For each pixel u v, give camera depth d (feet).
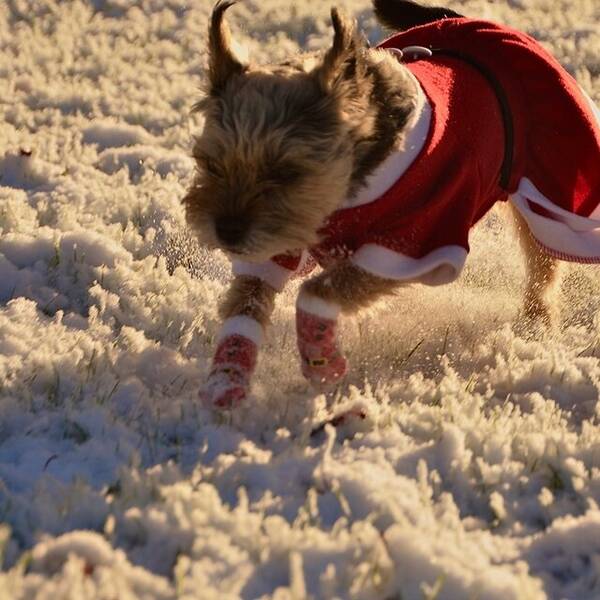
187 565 14.94
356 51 19.72
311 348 21.06
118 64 49.88
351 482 17.49
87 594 13.89
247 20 58.18
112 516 15.90
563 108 23.40
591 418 21.59
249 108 19.29
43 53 50.57
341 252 20.97
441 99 21.57
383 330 25.12
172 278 26.96
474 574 15.24
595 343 25.61
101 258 27.96
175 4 60.18
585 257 24.03
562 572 16.25
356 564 15.34
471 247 31.12
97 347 22.80
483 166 21.71
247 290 21.48
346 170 19.77
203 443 19.22
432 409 20.97
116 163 37.37
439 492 18.28
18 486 17.38
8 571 14.69
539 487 18.76
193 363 22.77
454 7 58.54
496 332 25.89
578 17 60.03
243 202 19.34
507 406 21.86
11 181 34.04
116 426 19.35
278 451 19.51
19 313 24.11
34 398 20.44
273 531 15.74
